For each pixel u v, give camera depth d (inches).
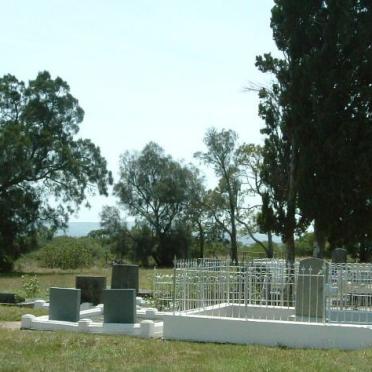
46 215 2351.1
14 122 2309.3
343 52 1167.0
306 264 586.9
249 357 451.5
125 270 880.9
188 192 2736.2
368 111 1155.9
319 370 405.4
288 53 1219.9
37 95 2379.4
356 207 1139.3
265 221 1254.3
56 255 2272.4
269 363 425.4
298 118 1171.9
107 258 2738.7
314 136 1152.2
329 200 1134.4
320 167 1136.2
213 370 401.1
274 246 2439.7
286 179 1245.1
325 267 564.1
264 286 633.6
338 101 1146.7
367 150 1122.0
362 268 704.4
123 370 398.6
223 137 2239.2
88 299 758.5
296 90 1166.3
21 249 2281.0
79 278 764.0
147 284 1269.7
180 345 501.4
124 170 2827.3
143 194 2827.3
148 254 2807.6
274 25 1238.3
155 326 575.5
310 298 569.9
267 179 1263.5
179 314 559.2
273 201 1253.7
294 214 1218.6
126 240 2822.3
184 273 590.6
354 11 1171.9
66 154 2305.6
